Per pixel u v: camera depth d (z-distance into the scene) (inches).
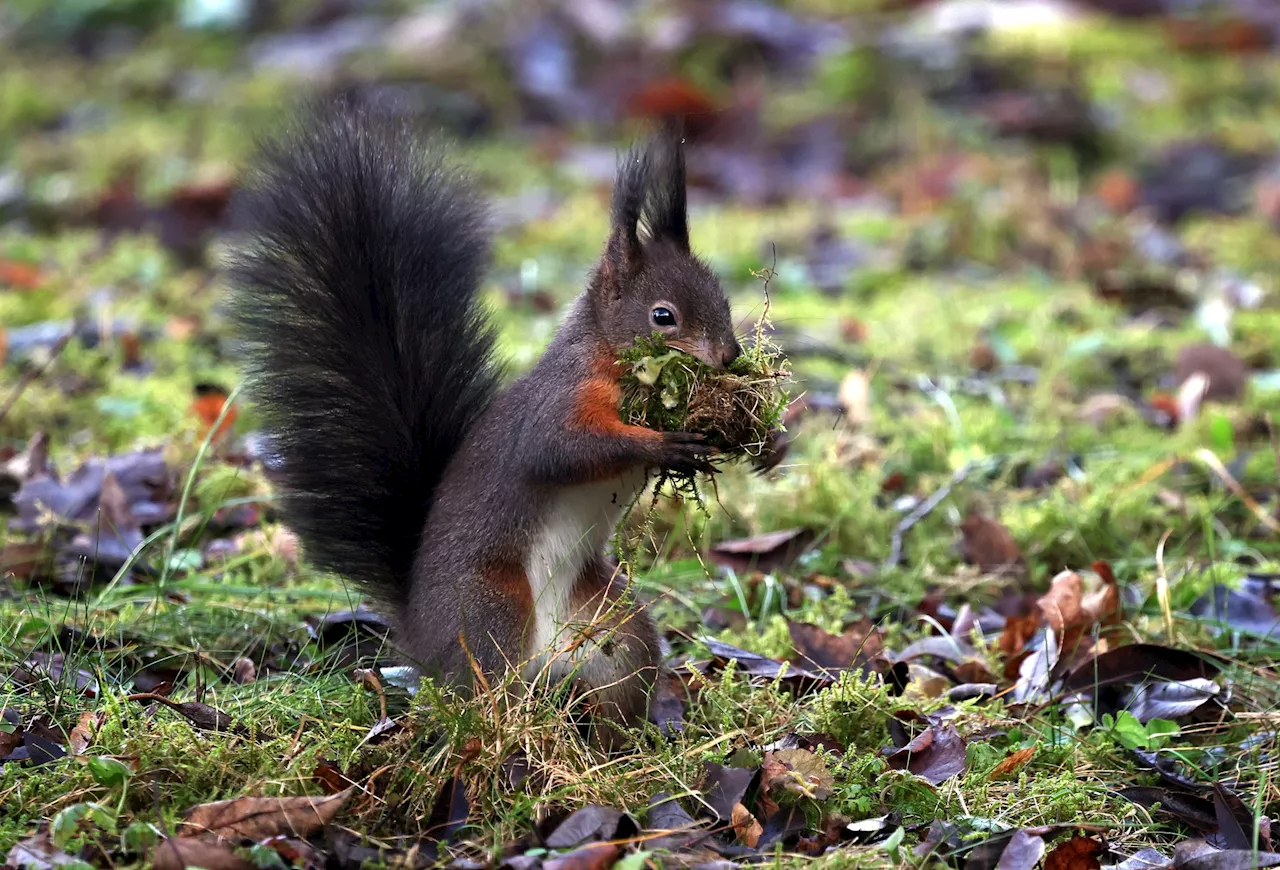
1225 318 600.7
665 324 314.7
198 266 702.5
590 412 307.9
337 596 368.8
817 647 351.6
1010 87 949.8
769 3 1091.9
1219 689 327.6
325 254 340.5
